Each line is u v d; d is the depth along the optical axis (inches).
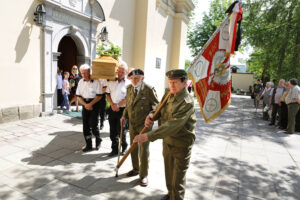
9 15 208.5
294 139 226.2
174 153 87.5
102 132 208.8
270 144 205.5
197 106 446.9
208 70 98.7
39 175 118.1
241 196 110.3
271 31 511.5
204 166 145.8
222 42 99.5
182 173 87.1
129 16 400.8
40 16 229.1
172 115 82.6
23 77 227.0
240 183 124.3
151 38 439.5
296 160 165.9
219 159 160.4
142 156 112.1
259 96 363.9
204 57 97.2
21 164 129.8
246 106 518.9
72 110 288.4
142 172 113.6
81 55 306.8
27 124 213.3
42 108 250.4
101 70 141.6
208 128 262.2
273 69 566.9
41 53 242.8
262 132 253.3
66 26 267.9
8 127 199.9
